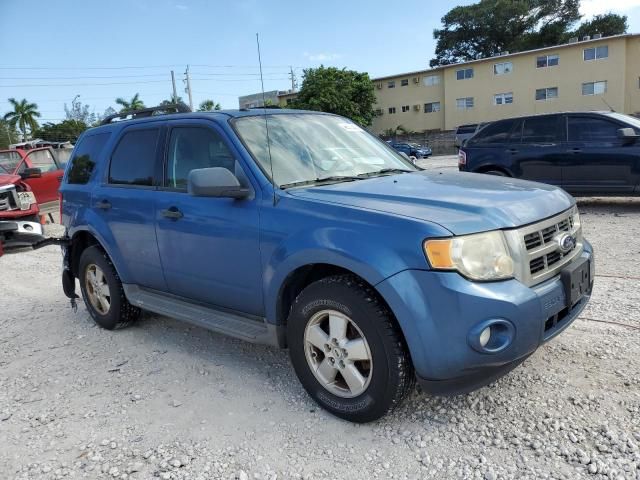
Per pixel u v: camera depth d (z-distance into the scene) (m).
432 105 48.66
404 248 2.63
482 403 3.13
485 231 2.65
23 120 72.50
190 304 4.04
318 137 3.96
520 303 2.61
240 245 3.38
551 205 3.06
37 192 11.77
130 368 4.02
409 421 3.02
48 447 3.04
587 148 8.90
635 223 7.93
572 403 3.05
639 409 2.94
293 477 2.63
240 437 2.99
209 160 3.73
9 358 4.41
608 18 57.72
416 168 4.21
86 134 5.19
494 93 44.34
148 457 2.86
